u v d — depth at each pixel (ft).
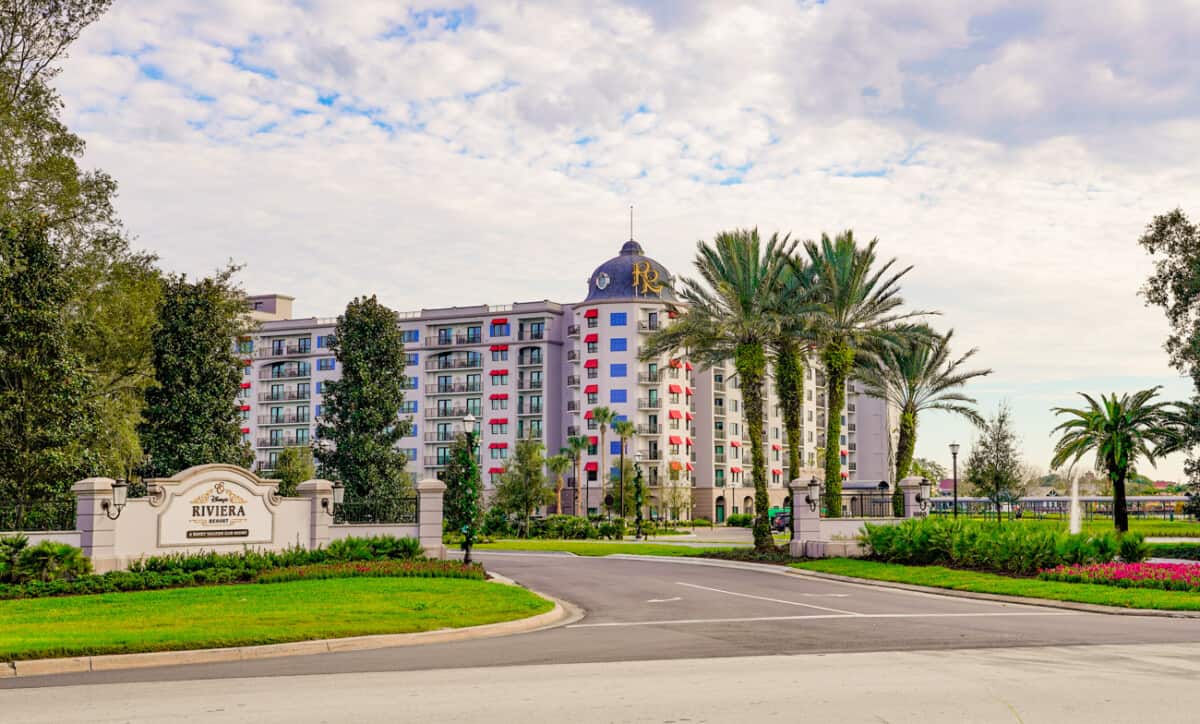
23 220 116.47
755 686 38.45
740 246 133.69
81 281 135.74
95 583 78.23
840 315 138.10
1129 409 153.79
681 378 367.66
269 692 37.96
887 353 150.61
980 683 38.99
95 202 139.33
